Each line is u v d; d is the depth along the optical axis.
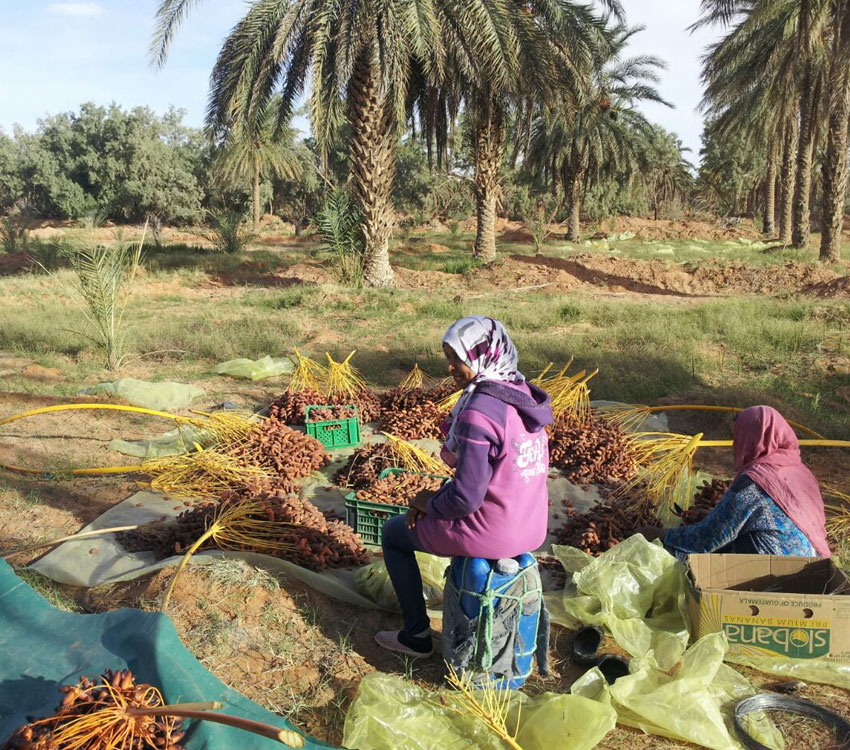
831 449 6.77
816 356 10.04
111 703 2.77
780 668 3.55
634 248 33.81
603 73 30.73
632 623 3.72
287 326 13.05
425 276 21.95
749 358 10.16
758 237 42.56
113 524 5.02
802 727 3.15
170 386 8.42
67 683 3.21
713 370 9.62
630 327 12.30
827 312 12.77
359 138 18.67
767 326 11.73
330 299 16.52
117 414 7.80
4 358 10.56
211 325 13.18
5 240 26.92
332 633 3.88
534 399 3.34
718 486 5.33
